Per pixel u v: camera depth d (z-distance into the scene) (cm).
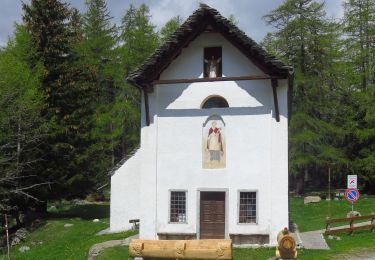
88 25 4856
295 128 3881
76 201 4281
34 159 3103
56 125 3159
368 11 4041
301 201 3591
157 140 2164
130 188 2570
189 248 1464
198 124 2133
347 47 4088
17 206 3119
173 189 2125
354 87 4097
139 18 4622
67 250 2248
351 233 2244
